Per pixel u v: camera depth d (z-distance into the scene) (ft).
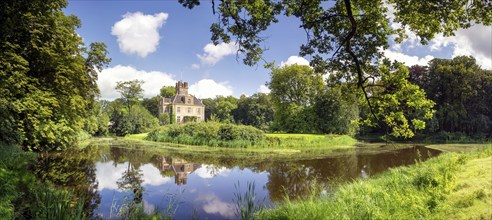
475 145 95.66
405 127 29.09
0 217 17.76
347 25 26.03
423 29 24.35
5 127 47.06
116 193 31.22
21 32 54.49
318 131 124.57
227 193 32.24
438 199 19.54
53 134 62.18
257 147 84.28
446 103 134.82
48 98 58.75
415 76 150.00
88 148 82.53
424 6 20.68
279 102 141.28
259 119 237.04
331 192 26.50
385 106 29.19
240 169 48.75
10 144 46.98
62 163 51.67
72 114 71.26
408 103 27.55
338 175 43.83
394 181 26.45
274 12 24.30
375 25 25.80
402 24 25.48
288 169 48.91
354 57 24.98
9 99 49.44
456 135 123.13
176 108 237.45
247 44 25.12
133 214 23.13
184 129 105.29
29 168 41.34
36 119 56.18
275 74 139.85
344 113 121.80
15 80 50.90
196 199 29.60
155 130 120.78
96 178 39.73
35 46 55.98
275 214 20.18
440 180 23.43
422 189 22.45
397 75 26.84
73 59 67.15
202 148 82.07
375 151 77.77
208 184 36.81
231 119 256.11
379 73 27.22
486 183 20.49
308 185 36.40
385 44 26.53
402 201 19.43
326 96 124.26
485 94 137.18
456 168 27.35
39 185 28.55
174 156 65.10
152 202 28.07
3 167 27.45
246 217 20.22
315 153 71.97
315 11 25.17
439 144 102.47
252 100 257.34
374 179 32.45
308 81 131.44
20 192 24.16
